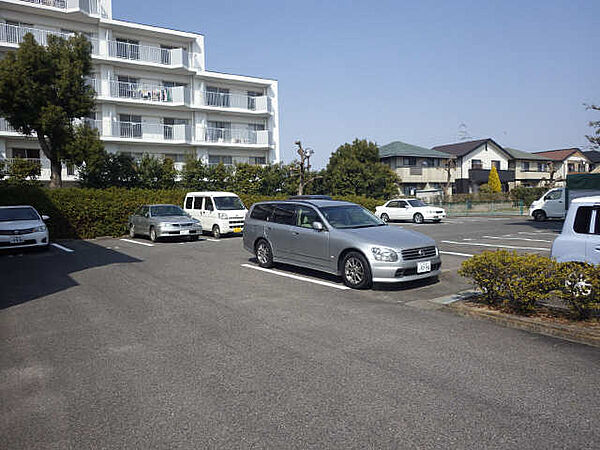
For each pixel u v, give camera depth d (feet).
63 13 82.43
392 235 24.08
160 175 75.56
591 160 181.57
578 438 9.09
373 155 120.67
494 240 47.19
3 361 13.83
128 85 91.30
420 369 12.80
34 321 18.19
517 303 18.12
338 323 17.48
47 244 41.09
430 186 141.49
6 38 78.02
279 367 13.07
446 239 48.57
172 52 94.94
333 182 103.60
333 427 9.64
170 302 21.21
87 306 20.57
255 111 106.42
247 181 83.10
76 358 14.01
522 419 9.88
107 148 88.84
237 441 9.15
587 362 13.23
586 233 18.63
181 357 13.98
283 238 28.68
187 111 99.55
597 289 15.51
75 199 54.70
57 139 61.72
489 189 139.74
